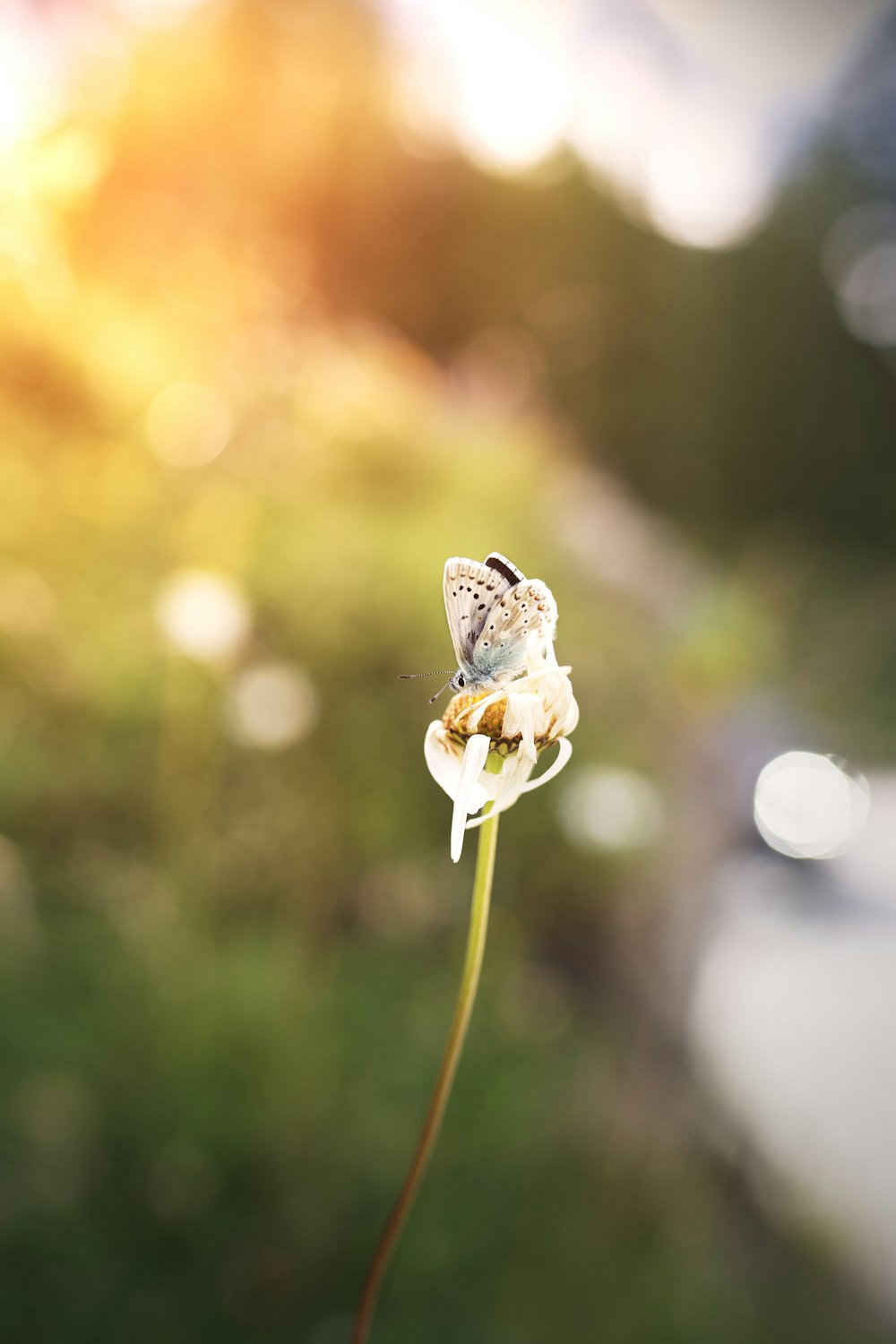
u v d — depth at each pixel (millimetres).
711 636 1144
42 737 695
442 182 2180
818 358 3018
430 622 840
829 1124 676
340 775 763
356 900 746
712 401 2865
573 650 982
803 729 1136
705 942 846
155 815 691
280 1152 530
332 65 1728
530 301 2467
